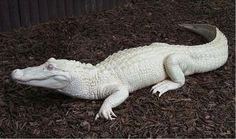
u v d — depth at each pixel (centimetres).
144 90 207
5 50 252
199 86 211
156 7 331
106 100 188
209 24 293
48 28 288
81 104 194
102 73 196
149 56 208
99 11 323
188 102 197
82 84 191
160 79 211
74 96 195
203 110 191
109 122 181
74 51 250
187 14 318
